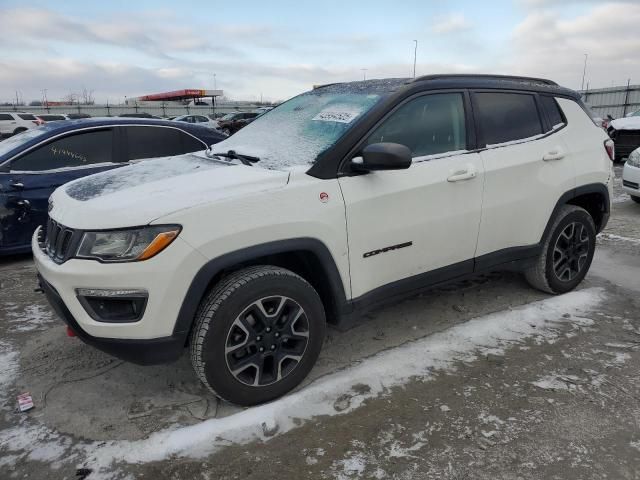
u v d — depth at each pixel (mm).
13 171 5258
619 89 25141
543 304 3955
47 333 3615
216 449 2406
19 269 5176
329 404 2740
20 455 2369
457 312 3889
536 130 3795
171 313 2396
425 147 3211
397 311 3918
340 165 2842
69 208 2666
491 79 3639
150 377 3023
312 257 2773
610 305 3982
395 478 2225
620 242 5816
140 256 2314
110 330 2383
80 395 2840
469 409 2693
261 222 2533
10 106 46781
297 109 3613
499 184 3473
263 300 2607
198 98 58719
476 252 3492
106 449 2402
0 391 2889
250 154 3184
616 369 3064
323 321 2861
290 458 2350
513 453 2367
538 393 2828
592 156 4094
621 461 2314
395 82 3340
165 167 3186
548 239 3930
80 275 2365
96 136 5738
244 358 2631
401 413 2664
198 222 2398
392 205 2980
